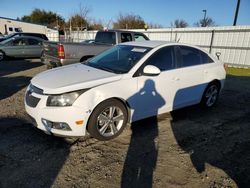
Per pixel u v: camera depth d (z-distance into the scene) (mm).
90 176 2967
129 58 4383
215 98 5848
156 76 4273
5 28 36906
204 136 4230
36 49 14859
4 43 13922
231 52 15406
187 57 4973
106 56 4852
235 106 6133
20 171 2982
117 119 3922
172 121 4840
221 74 5719
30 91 3795
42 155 3355
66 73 4070
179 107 4930
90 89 3549
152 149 3682
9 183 2760
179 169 3197
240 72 12875
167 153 3588
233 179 3049
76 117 3434
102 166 3180
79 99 3447
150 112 4363
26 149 3490
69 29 34875
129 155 3479
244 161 3486
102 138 3797
